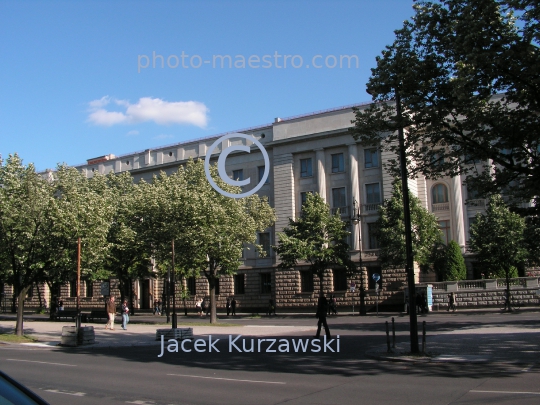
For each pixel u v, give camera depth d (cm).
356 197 5238
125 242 4050
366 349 1894
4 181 2620
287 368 1451
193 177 3753
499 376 1243
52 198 2712
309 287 5428
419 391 1063
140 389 1126
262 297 5666
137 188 4425
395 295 4897
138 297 6544
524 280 4259
